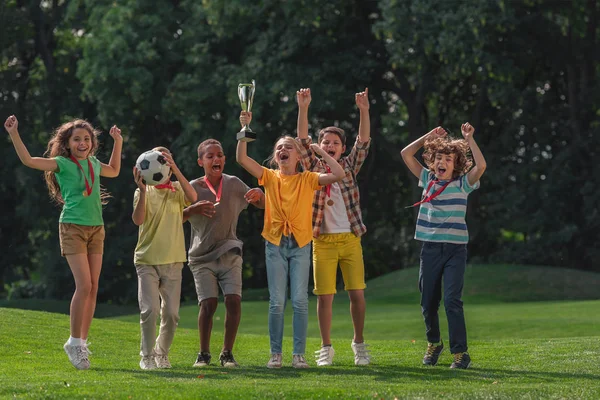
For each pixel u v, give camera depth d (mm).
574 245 33938
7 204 38219
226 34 31078
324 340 8812
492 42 28719
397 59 28812
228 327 8523
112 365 8891
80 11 37875
